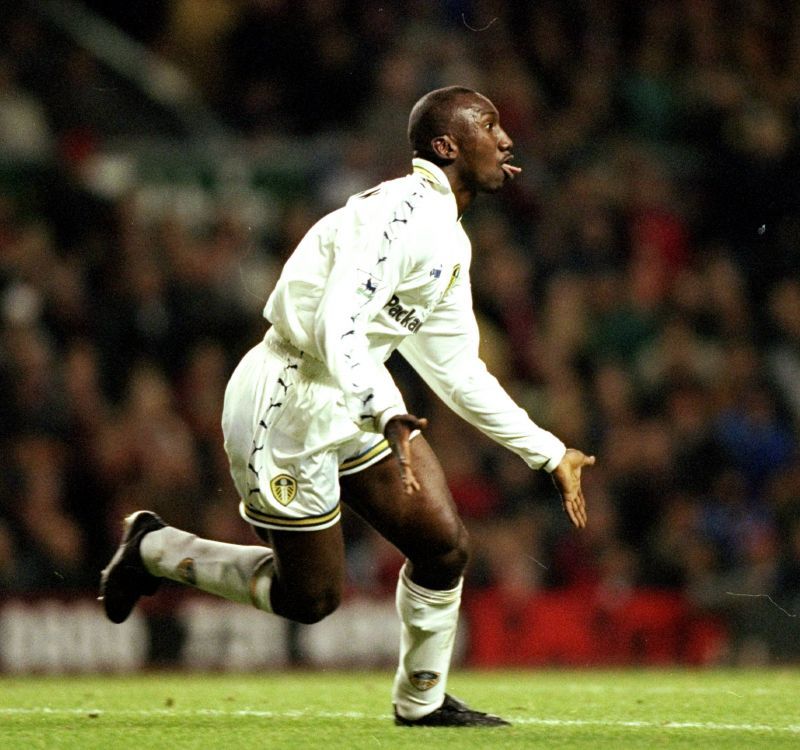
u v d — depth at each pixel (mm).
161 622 35781
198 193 52719
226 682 29438
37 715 20281
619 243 54062
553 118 57531
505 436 18516
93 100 55281
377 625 37594
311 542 17875
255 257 49219
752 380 48656
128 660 35406
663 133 59156
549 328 49906
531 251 51781
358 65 56625
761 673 34406
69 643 35000
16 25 53281
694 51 61125
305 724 18906
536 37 58844
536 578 41906
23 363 41719
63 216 47656
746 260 55344
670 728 18750
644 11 61000
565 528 43094
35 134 51625
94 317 44844
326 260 17578
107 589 19656
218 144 55781
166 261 46438
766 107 59062
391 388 16609
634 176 55406
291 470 17641
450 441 43375
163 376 44812
